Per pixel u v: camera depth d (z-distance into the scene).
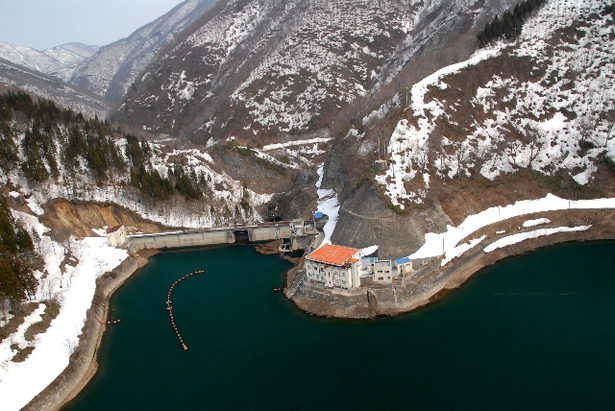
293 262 126.88
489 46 169.25
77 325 96.38
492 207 126.81
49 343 89.44
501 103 146.25
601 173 132.25
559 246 120.06
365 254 108.69
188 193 156.62
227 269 127.50
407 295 99.38
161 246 146.38
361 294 99.56
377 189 116.81
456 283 106.69
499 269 112.06
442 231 116.00
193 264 133.12
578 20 167.12
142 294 117.44
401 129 132.12
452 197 122.81
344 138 158.50
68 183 148.75
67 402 81.19
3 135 153.12
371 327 94.56
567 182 132.50
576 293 101.44
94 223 146.25
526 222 123.75
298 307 103.56
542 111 146.00
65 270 117.88
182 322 103.12
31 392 78.38
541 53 158.25
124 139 179.50
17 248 109.69
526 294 102.00
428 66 184.25
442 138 133.12
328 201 142.50
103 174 155.12
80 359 88.44
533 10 177.50
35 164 143.50
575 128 141.75
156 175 154.75
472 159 131.62
